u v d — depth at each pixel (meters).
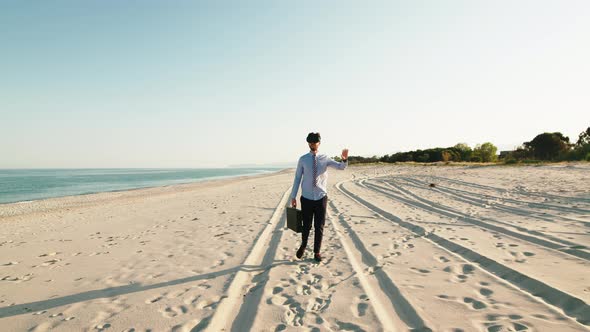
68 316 3.12
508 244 4.89
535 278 3.39
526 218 6.70
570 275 3.47
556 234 5.22
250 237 6.34
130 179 58.09
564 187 11.41
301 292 3.45
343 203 10.80
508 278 3.57
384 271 3.94
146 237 6.85
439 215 7.79
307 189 4.50
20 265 5.11
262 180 33.28
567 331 2.37
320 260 4.55
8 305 3.47
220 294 3.51
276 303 3.20
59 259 5.39
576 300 2.81
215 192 19.05
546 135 41.25
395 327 2.60
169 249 5.68
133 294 3.62
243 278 4.06
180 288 3.74
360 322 2.71
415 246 5.09
